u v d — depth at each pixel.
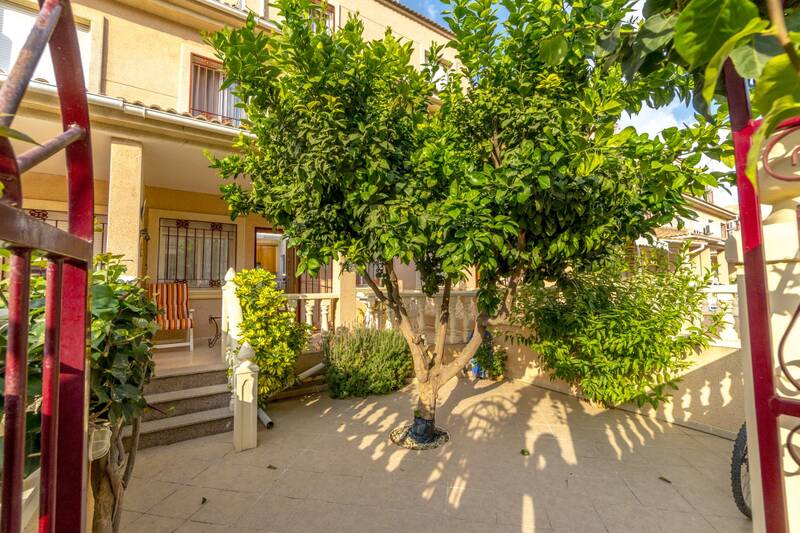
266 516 2.90
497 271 4.05
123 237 4.91
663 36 0.93
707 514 2.96
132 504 3.06
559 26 2.16
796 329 0.99
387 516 2.90
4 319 1.56
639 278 5.51
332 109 2.73
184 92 6.55
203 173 6.65
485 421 4.91
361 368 5.90
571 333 5.27
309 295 6.71
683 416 4.75
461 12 3.05
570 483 3.38
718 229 14.48
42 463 0.83
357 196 3.18
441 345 4.43
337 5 8.48
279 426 4.73
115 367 1.84
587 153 1.76
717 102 1.32
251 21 2.69
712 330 4.51
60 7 0.86
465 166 3.10
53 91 4.19
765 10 0.82
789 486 0.99
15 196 0.65
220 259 8.12
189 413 4.60
